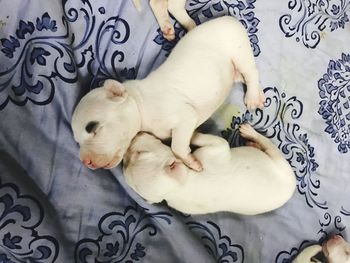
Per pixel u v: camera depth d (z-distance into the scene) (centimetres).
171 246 32
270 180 34
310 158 38
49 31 30
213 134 35
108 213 31
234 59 34
